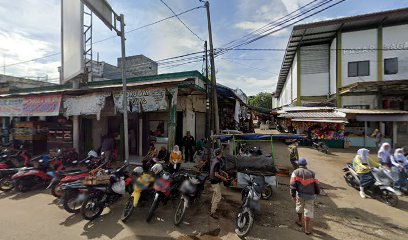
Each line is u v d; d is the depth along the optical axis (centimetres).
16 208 566
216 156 567
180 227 480
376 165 705
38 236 433
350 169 770
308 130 1812
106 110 1078
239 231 454
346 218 538
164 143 1067
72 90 982
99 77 1808
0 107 1213
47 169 744
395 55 1802
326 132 1753
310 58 2202
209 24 1105
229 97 1475
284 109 2073
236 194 688
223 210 574
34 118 1323
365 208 599
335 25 1869
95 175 558
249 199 468
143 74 2003
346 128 1808
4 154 869
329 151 1549
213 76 1103
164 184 535
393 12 1705
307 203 461
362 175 683
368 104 1856
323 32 1994
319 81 2170
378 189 657
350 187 779
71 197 532
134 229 467
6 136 1333
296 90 2281
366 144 1709
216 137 782
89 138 1166
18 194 666
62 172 650
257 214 554
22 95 1117
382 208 599
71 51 1028
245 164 691
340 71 1939
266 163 676
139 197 518
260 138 761
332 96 2069
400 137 1709
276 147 912
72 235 438
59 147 1179
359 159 707
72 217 517
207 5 1098
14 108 1158
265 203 627
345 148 1677
